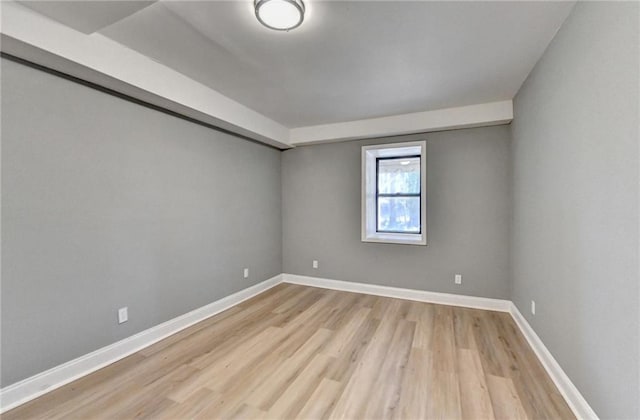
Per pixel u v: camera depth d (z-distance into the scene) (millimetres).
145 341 2543
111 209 2299
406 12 1706
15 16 1566
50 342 1934
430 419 1676
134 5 1587
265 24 1740
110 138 2283
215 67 2430
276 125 3965
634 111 1166
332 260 4309
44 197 1904
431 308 3457
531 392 1890
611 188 1335
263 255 4191
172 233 2811
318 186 4391
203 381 2041
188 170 2982
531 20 1792
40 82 1883
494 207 3391
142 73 2238
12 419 1664
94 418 1687
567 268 1802
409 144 3787
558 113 1909
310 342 2613
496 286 3398
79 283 2092
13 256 1770
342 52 2174
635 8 1147
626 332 1233
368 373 2129
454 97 3064
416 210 4145
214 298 3309
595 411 1493
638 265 1156
